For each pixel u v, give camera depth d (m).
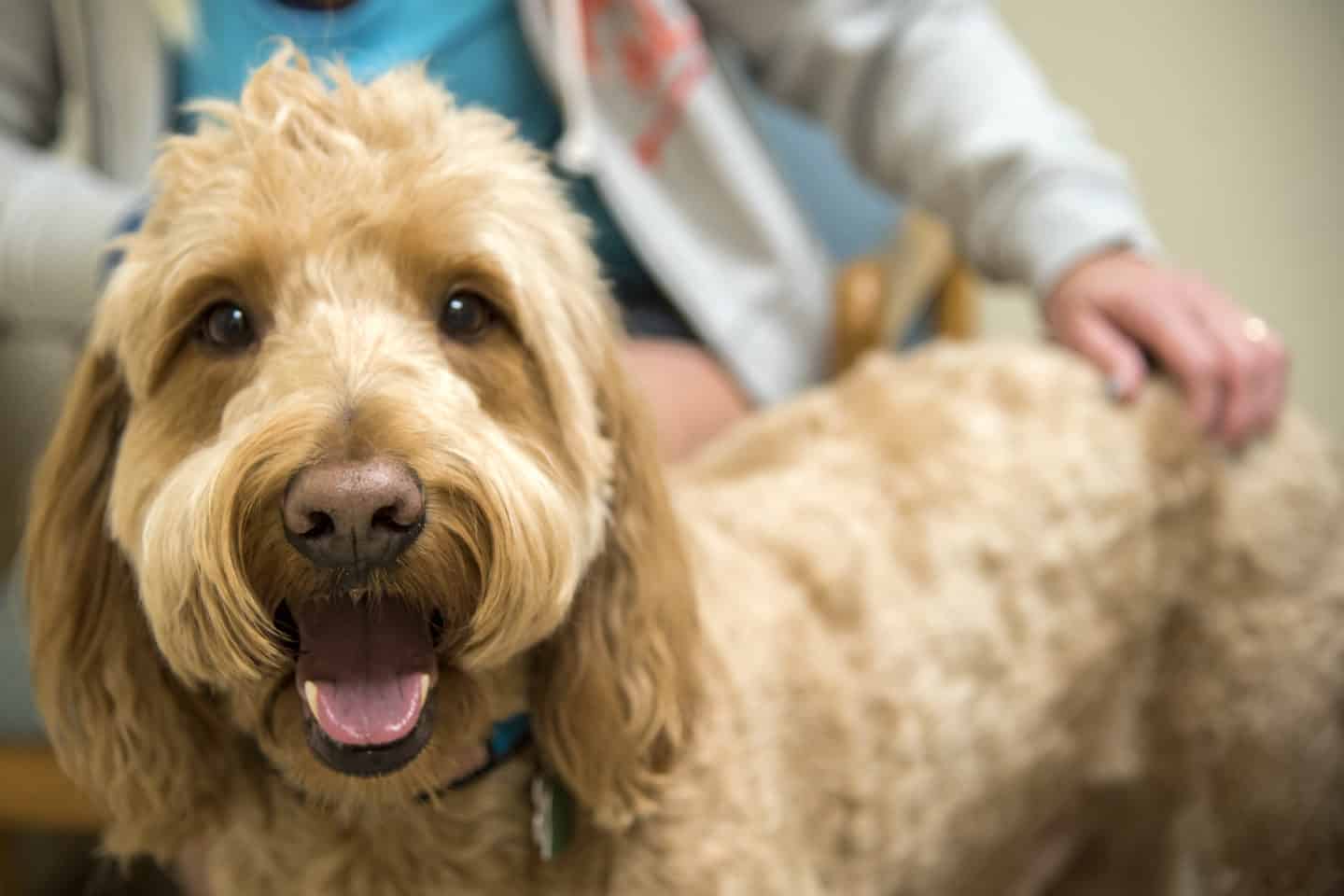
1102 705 1.60
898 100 1.98
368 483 0.84
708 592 1.27
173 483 0.93
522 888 1.13
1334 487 1.71
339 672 0.94
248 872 1.16
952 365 1.64
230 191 0.98
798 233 2.06
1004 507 1.48
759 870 1.19
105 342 1.06
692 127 1.89
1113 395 1.59
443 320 1.01
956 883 1.53
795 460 1.53
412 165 0.99
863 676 1.34
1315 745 1.71
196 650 0.93
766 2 2.00
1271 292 2.78
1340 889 1.79
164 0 1.77
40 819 1.64
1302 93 2.63
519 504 0.92
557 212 1.12
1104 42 2.70
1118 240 1.75
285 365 0.93
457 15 1.78
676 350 1.91
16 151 1.62
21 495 1.77
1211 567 1.61
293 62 1.10
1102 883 1.93
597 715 1.08
